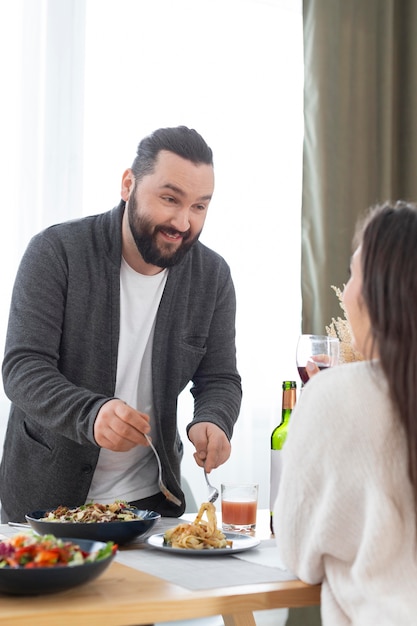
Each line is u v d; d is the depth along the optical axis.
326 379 1.15
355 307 1.19
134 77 2.88
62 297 1.87
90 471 1.85
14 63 2.71
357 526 1.10
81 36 2.80
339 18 3.23
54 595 1.08
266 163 3.12
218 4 3.04
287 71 3.18
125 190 1.93
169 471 1.92
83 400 1.62
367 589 1.06
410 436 1.06
